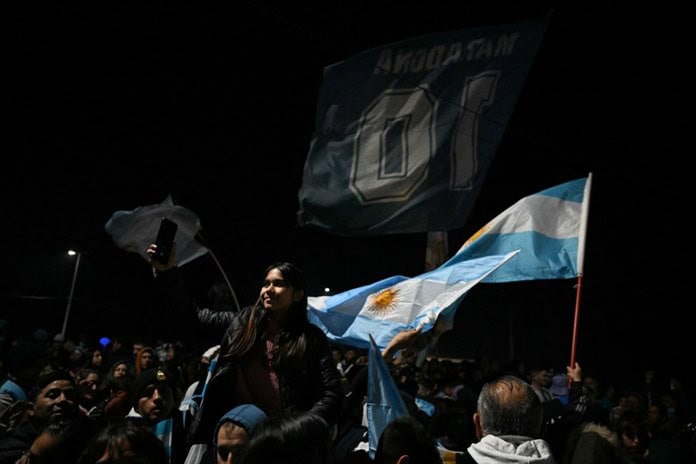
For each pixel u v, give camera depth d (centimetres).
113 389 622
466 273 531
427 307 521
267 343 354
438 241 845
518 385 320
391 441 279
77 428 373
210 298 619
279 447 227
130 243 434
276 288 351
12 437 435
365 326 532
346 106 879
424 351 522
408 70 880
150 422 446
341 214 861
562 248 638
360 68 882
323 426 239
